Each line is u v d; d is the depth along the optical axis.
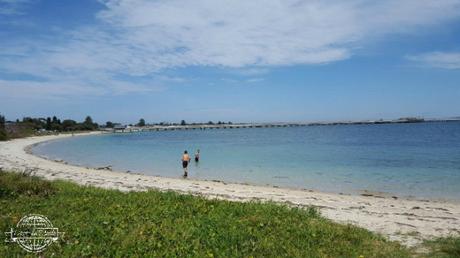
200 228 10.03
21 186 13.60
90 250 8.29
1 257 7.87
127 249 8.41
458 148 58.91
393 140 84.56
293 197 21.92
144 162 46.59
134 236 9.07
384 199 22.61
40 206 11.72
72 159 50.53
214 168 39.50
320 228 10.98
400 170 36.69
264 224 10.88
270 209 12.74
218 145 80.44
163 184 25.83
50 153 61.06
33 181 14.41
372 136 105.75
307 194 23.48
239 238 9.41
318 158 48.34
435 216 17.52
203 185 26.11
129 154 59.38
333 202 20.70
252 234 9.82
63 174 29.59
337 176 33.38
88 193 14.43
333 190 26.50
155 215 11.05
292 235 10.19
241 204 13.27
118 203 12.52
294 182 30.16
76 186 16.41
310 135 126.25
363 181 30.62
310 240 9.91
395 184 29.11
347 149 61.91
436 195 24.66
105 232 9.38
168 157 53.56
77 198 13.10
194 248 8.66
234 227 10.12
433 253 10.21
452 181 30.28
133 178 29.06
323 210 17.66
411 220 16.09
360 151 57.44
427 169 37.03
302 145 74.62
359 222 15.00
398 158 46.59
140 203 12.62
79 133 180.62
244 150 63.94
